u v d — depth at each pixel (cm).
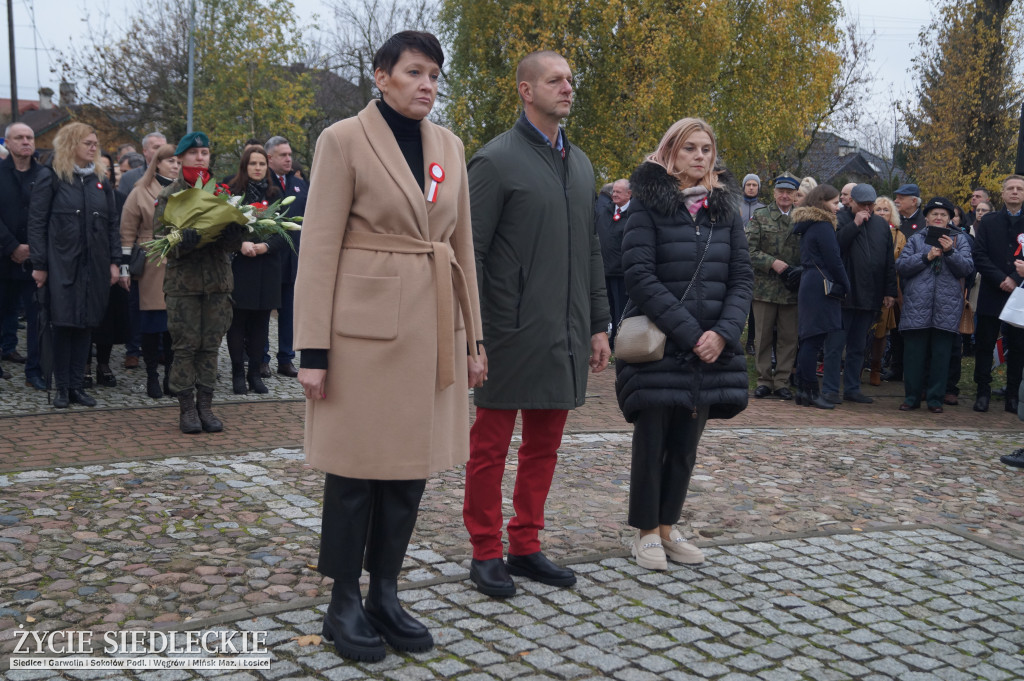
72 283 655
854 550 422
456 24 2622
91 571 351
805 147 2967
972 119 2378
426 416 283
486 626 315
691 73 2542
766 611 342
